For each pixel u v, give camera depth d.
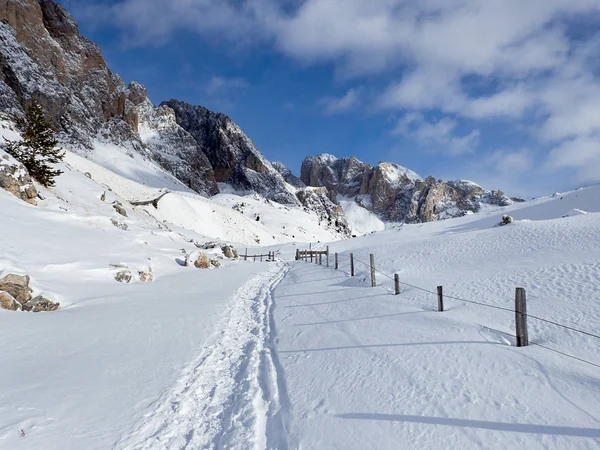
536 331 7.28
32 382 6.34
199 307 13.55
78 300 13.63
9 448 4.43
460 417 4.87
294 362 7.77
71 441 4.73
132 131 185.12
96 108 165.50
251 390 6.55
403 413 5.16
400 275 16.47
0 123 33.47
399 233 60.09
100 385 6.46
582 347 6.33
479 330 7.72
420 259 20.25
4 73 118.75
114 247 23.19
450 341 7.44
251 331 10.82
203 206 86.50
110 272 17.88
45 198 27.16
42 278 14.44
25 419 5.11
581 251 13.82
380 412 5.27
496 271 12.98
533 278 10.89
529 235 20.17
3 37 123.06
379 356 7.32
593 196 51.44
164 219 65.06
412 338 7.97
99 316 11.22
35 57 134.88
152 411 5.70
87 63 170.38
